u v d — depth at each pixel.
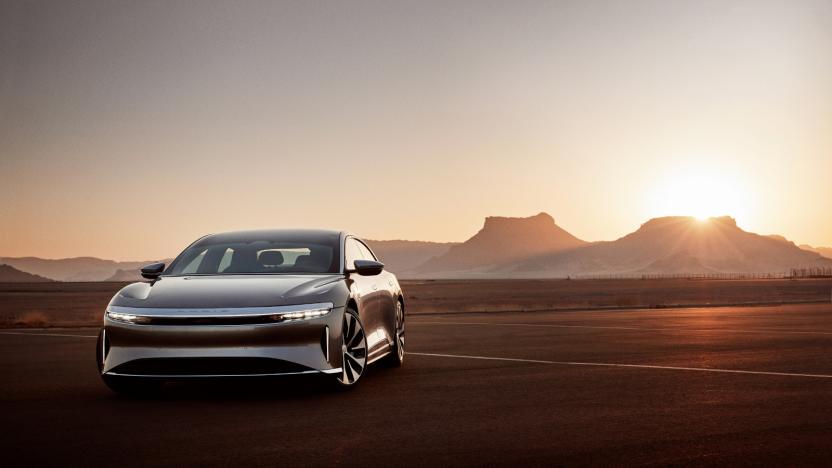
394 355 9.28
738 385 7.87
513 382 8.12
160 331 6.68
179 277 7.74
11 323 22.16
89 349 12.38
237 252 8.27
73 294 94.38
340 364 7.12
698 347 12.05
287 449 5.09
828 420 6.00
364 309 7.99
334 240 8.59
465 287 133.38
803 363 9.80
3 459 4.86
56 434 5.58
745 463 4.68
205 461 4.79
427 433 5.55
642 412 6.35
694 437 5.39
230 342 6.63
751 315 23.00
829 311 26.00
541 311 28.58
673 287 111.19
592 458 4.82
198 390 7.59
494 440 5.32
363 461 4.77
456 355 10.95
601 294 75.12
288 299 6.89
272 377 6.72
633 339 13.66
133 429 5.74
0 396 7.33
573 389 7.62
